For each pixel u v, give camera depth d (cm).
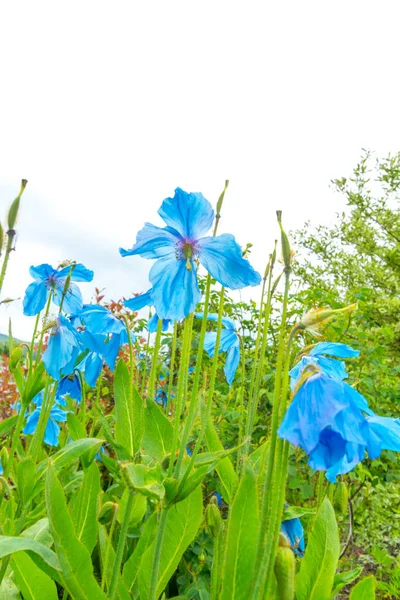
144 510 229
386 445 122
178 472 156
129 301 202
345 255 1286
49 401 228
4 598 181
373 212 1310
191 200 163
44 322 228
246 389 455
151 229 167
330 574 168
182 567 280
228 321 249
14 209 156
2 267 156
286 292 127
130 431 203
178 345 443
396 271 1225
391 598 386
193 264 168
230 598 143
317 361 167
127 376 208
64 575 142
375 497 471
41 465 193
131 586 199
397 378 535
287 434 109
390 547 484
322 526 175
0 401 479
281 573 113
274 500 118
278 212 131
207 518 175
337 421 111
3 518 198
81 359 246
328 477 134
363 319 478
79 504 204
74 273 255
